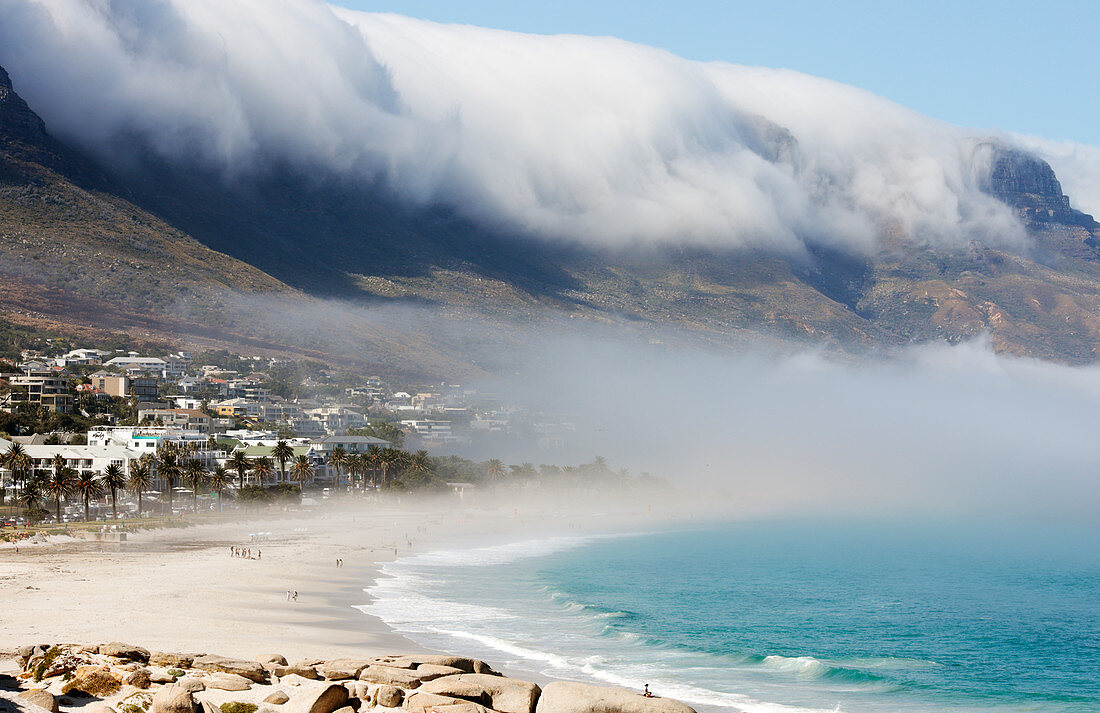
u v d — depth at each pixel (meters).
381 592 116.75
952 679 90.06
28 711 49.66
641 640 96.19
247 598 104.56
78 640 76.50
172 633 82.44
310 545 165.00
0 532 155.38
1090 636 117.88
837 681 85.50
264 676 60.59
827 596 146.38
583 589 136.75
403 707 53.94
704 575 166.00
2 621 84.31
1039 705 82.06
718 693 77.88
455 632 93.38
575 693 53.66
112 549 145.50
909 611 134.50
